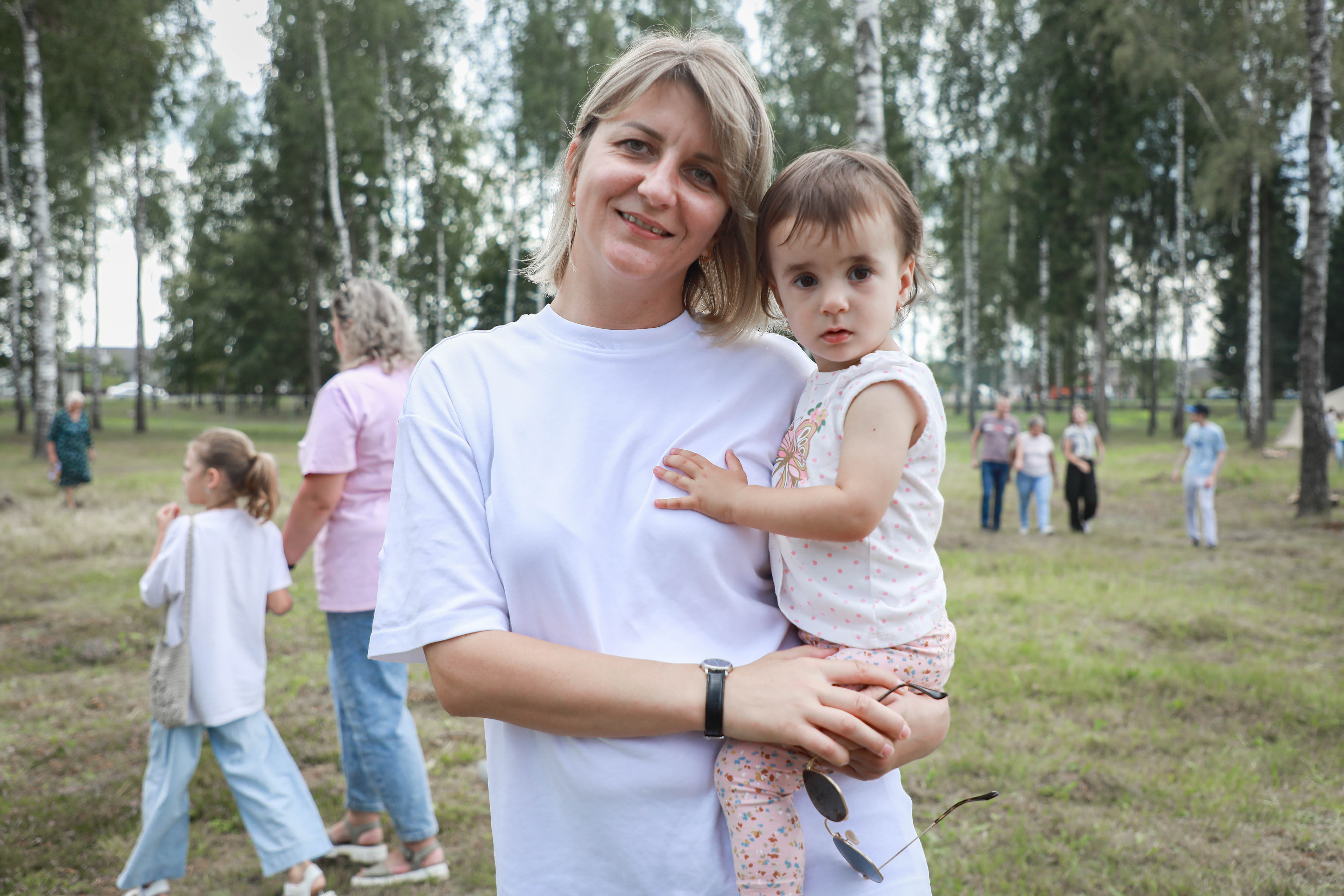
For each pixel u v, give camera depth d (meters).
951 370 48.16
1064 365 44.28
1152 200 30.86
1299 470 18.02
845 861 1.23
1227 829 3.75
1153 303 35.25
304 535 3.10
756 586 1.33
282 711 5.07
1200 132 26.73
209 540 3.25
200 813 3.96
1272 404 39.94
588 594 1.19
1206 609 7.30
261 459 3.38
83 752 4.57
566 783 1.18
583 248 1.36
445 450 1.24
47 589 7.95
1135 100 26.73
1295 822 3.82
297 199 29.50
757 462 1.37
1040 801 4.04
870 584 1.28
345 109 23.52
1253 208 23.83
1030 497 11.94
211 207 32.72
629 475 1.27
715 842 1.20
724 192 1.33
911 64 26.56
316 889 3.22
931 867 3.53
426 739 4.70
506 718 1.15
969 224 30.58
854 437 1.27
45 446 20.55
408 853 3.38
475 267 33.84
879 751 1.13
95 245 32.59
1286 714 4.97
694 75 1.27
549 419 1.28
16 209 27.61
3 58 19.55
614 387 1.32
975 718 4.96
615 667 1.13
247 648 3.30
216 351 38.53
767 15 26.02
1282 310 40.09
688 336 1.40
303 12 23.89
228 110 31.00
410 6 24.20
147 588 3.20
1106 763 4.39
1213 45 23.44
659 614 1.23
